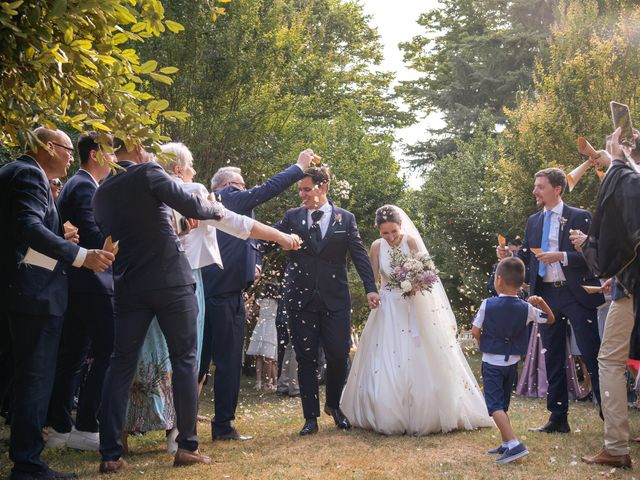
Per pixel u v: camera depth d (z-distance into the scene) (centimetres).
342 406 593
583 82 1253
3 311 404
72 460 466
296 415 680
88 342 524
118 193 434
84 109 295
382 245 617
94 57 285
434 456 476
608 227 434
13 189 396
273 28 1097
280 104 1116
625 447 440
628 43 1245
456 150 2952
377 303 581
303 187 591
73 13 267
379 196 1386
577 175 473
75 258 382
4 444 511
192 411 445
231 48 1020
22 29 271
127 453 490
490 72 2912
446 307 600
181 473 423
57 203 508
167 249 435
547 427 556
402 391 552
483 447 505
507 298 498
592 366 545
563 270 547
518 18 2981
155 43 972
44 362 407
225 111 1052
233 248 551
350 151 1426
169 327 438
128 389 441
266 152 1075
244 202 545
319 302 578
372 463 454
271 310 959
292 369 873
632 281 429
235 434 543
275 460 461
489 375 486
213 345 547
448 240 1586
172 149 520
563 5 1424
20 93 289
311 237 585
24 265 404
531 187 1262
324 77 1368
